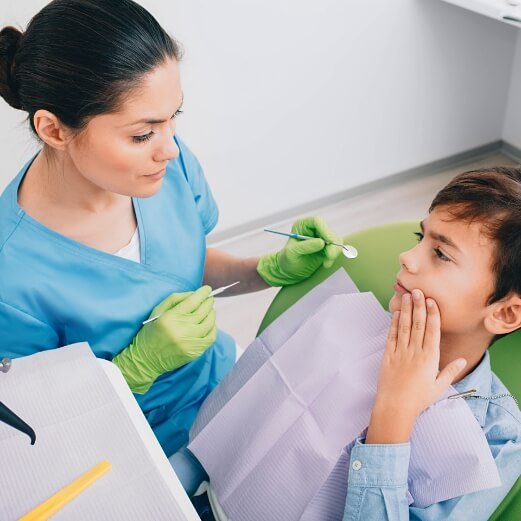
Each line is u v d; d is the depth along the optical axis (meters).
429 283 0.85
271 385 1.00
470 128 2.48
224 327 2.00
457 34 2.15
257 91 1.96
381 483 0.82
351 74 2.07
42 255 0.98
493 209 0.79
